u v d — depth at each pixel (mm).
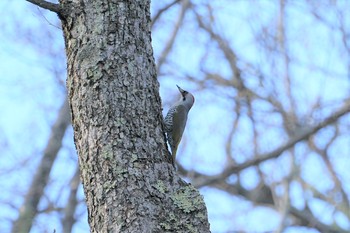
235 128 27469
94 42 11219
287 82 27859
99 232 10531
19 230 21891
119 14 11406
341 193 28438
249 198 28719
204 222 10641
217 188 28984
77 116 11094
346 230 28359
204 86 27328
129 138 10852
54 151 23172
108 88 11023
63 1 11469
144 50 11469
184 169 26391
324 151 28172
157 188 10656
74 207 23156
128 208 10438
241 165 27094
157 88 11492
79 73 11156
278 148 27062
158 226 10406
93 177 10734
